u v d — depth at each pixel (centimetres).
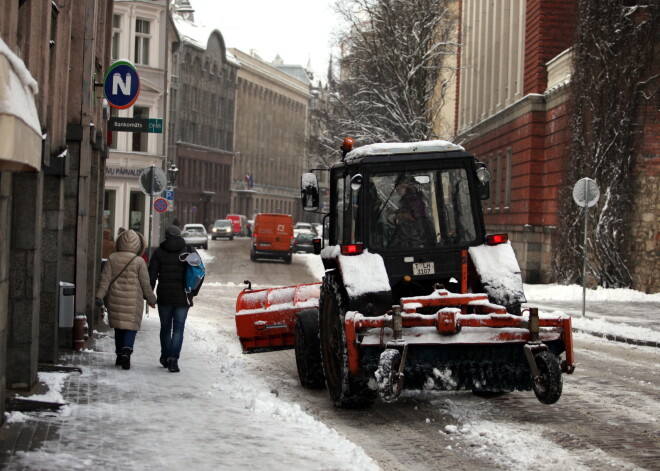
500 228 4784
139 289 1394
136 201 6481
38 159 719
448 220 1191
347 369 1097
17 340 1126
